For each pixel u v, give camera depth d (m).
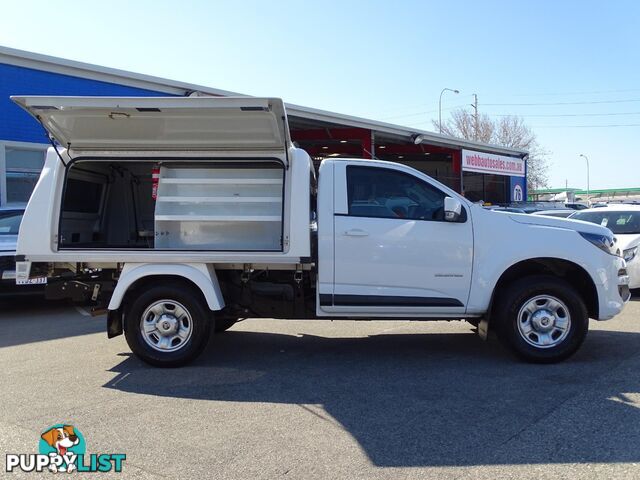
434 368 5.78
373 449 3.80
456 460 3.61
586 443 3.84
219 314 6.20
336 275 5.85
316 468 3.53
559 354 5.79
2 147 13.20
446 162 35.47
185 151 6.05
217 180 6.07
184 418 4.43
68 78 14.14
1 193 13.25
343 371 5.73
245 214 6.03
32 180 13.88
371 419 4.36
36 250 5.86
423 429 4.14
